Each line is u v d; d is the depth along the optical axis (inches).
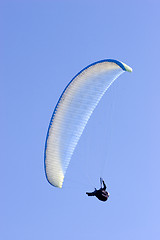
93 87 1616.6
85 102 1624.0
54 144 1616.6
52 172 1646.2
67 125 1619.1
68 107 1605.6
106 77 1611.7
